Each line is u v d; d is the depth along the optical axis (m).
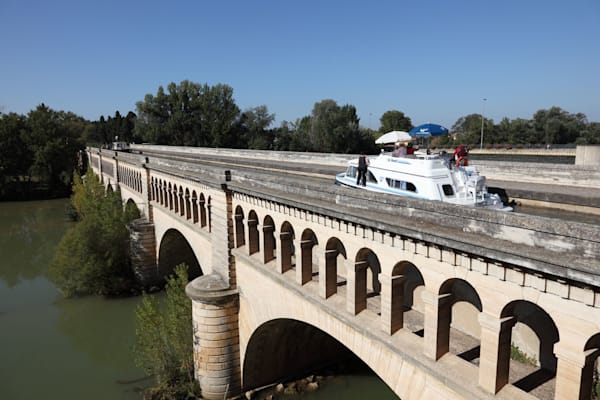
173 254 45.00
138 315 26.55
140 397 27.28
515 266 9.77
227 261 24.91
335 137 101.69
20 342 35.06
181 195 34.84
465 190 16.91
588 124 103.69
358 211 14.65
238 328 25.31
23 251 60.06
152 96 125.19
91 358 32.53
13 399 27.50
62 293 44.22
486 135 102.25
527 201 20.69
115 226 44.25
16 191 111.12
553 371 11.64
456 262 11.14
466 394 11.20
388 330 13.75
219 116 124.50
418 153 19.50
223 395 25.45
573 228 8.91
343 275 19.69
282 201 18.27
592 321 8.61
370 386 27.00
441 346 12.21
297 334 25.94
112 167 70.50
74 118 182.12
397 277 13.35
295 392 26.34
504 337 10.50
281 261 19.97
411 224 12.44
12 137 107.44
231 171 24.83
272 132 131.62
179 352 26.86
